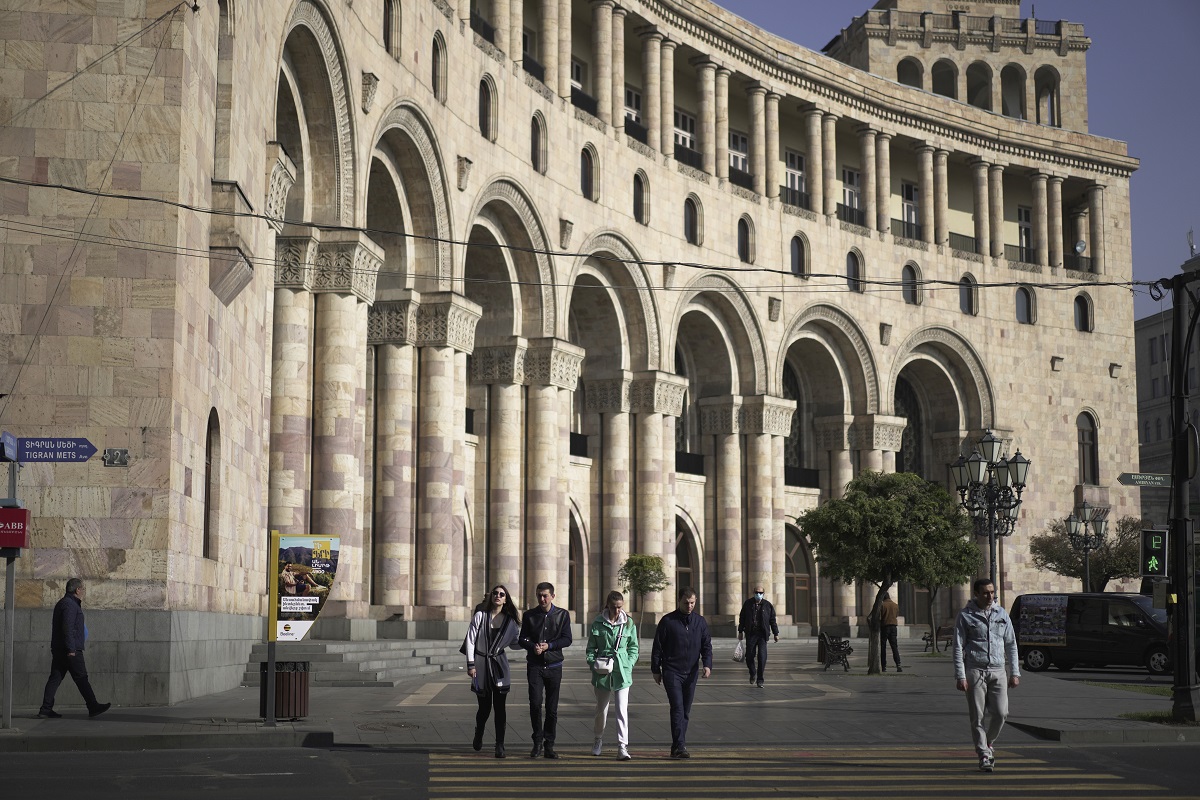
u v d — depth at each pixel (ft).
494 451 147.13
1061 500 223.71
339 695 80.84
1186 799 46.09
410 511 123.75
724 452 185.57
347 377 108.37
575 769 52.06
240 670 85.40
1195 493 248.93
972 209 231.71
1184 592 71.92
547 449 148.66
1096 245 233.96
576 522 165.48
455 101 131.64
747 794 46.01
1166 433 362.12
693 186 177.78
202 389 76.74
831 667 124.36
